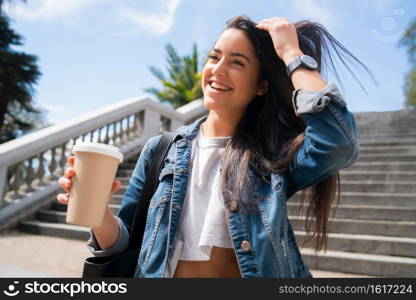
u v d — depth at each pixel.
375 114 11.19
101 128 7.56
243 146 1.22
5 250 4.20
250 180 1.16
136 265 1.22
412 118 10.36
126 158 7.93
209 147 1.29
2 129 20.70
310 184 1.16
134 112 8.11
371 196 4.87
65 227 5.14
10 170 6.35
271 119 1.32
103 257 1.22
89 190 0.97
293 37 1.21
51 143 6.27
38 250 4.27
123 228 1.25
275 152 1.24
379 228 4.16
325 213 1.30
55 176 6.43
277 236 1.09
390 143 7.47
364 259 3.53
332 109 1.04
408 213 4.31
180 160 1.27
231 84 1.28
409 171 5.82
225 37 1.31
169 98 25.75
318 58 1.45
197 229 1.16
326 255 3.69
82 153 0.98
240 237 1.09
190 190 1.22
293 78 1.15
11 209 5.57
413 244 3.66
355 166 6.21
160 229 1.18
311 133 1.07
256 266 1.06
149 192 1.29
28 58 19.72
